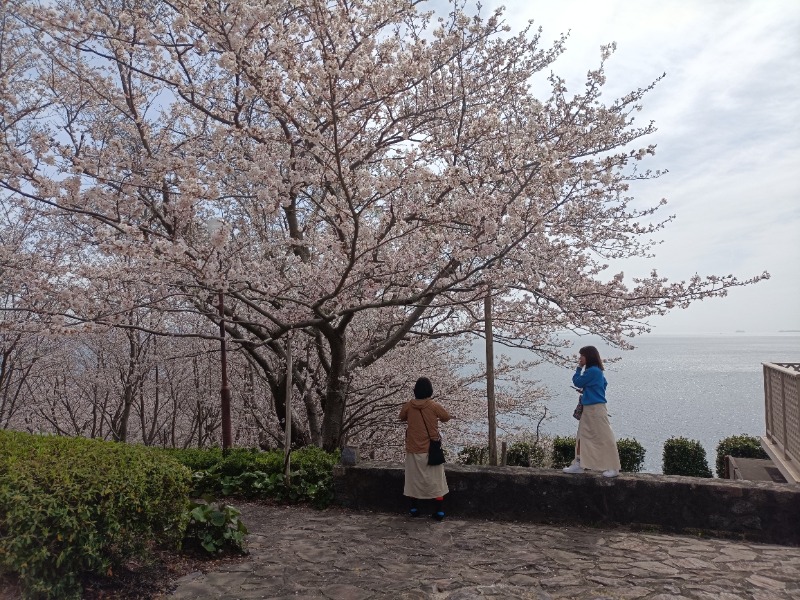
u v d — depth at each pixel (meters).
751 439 12.67
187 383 15.56
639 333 9.42
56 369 14.48
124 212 6.86
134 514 4.38
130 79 7.70
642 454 13.24
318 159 7.20
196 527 5.47
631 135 9.21
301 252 9.84
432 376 11.98
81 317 6.89
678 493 6.36
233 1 5.91
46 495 3.79
